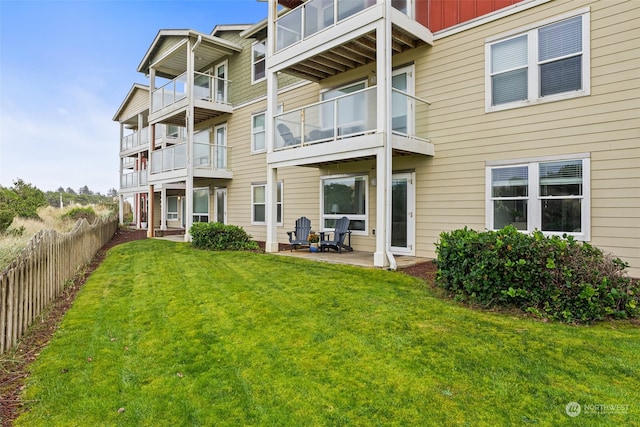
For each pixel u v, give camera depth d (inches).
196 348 149.5
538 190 276.7
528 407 105.6
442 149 331.6
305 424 100.2
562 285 177.6
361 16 306.8
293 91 477.7
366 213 393.1
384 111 293.6
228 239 452.1
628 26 240.5
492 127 301.1
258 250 433.4
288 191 483.2
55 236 230.5
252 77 550.3
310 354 142.1
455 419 101.0
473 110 312.0
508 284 190.9
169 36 601.3
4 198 546.6
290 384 120.3
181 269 322.0
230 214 587.2
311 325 172.9
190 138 530.6
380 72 295.4
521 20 285.0
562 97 265.6
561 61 267.3
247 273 293.9
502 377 121.7
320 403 109.6
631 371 124.0
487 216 303.3
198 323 179.5
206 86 624.4
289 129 383.9
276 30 401.4
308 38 350.6
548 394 111.6
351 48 345.1
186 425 100.6
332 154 331.3
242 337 160.4
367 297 216.2
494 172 300.4
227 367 132.6
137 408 108.3
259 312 194.1
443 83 330.6
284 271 295.9
